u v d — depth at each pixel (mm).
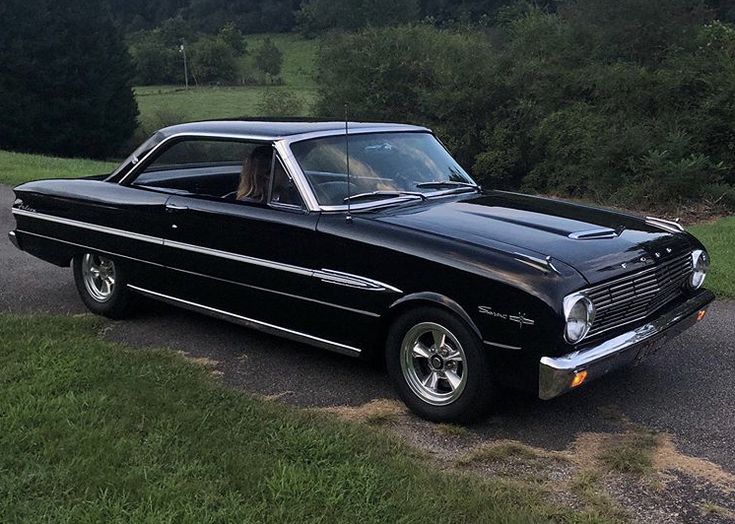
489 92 23859
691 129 18125
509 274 3914
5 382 4504
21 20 44438
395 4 53219
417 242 4242
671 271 4582
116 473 3473
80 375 4605
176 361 5035
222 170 5301
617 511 3367
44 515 3156
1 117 43281
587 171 19625
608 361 4031
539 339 3836
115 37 48875
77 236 6105
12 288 7070
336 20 55656
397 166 5258
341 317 4566
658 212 16188
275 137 4965
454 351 4195
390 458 3734
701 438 4141
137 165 5816
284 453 3727
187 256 5332
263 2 112312
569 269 3953
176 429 3924
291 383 4871
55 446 3703
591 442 4090
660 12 20703
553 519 3268
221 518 3152
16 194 6648
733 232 10820
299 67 87938
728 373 5129
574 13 23188
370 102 26453
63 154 47031
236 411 4230
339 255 4500
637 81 19906
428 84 26438
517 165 23297
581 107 21391
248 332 5852
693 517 3342
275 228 4781
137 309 6223
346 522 3146
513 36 25531
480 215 4676
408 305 4277
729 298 7078
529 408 4527
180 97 68125
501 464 3832
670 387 4879
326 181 4848
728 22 23438
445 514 3236
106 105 47625
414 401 4371
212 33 109688
